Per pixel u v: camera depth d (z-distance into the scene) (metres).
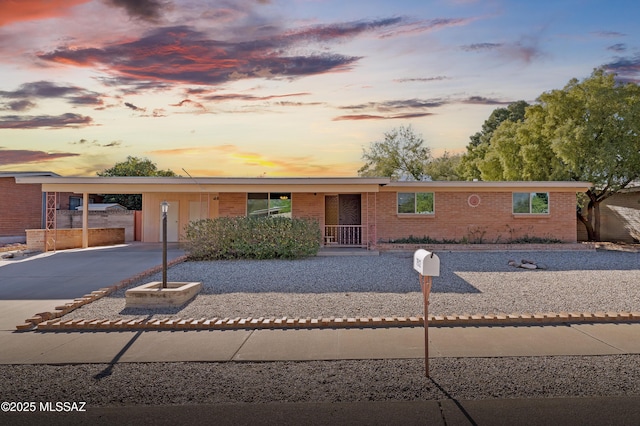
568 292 9.36
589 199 23.62
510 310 7.83
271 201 19.55
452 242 19.27
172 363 5.44
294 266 13.10
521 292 9.37
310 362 5.45
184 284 9.13
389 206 19.61
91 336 6.55
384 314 7.65
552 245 18.08
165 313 7.82
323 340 6.29
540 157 23.48
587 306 8.13
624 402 4.28
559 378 4.89
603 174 21.42
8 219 24.45
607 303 8.36
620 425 3.82
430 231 19.53
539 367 5.22
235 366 5.33
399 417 3.99
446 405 4.23
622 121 21.12
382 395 4.47
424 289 5.02
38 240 17.75
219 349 5.93
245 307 8.16
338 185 17.25
